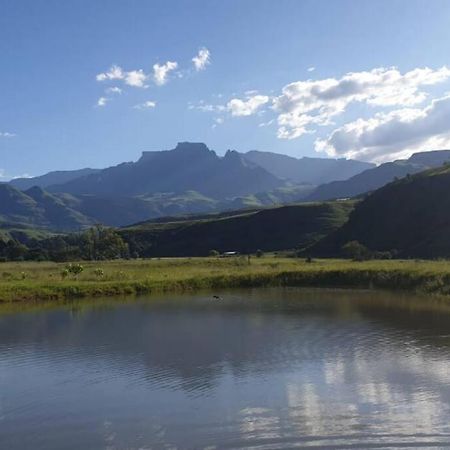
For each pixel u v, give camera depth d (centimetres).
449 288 4553
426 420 1709
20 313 4053
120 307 4306
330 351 2620
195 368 2388
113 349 2788
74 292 5069
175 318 3709
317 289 5425
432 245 10462
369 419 1730
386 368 2302
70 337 3117
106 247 15538
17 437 1695
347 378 2175
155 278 5894
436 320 3388
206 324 3450
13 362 2577
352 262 7938
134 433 1694
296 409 1841
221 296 4956
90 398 2033
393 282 5312
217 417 1795
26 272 7206
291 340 2889
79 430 1734
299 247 16262
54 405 1967
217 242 19188
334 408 1838
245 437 1625
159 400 1984
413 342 2769
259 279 5959
